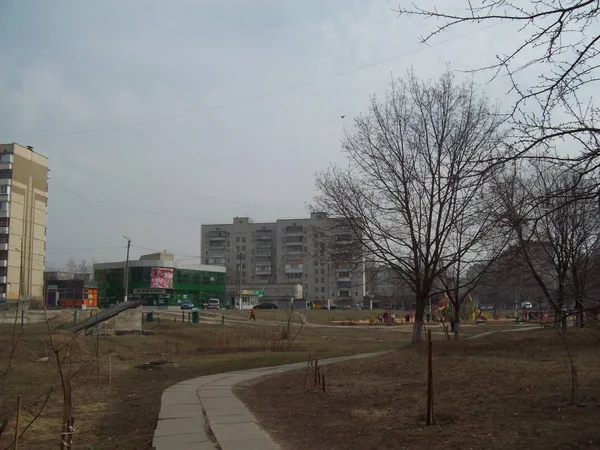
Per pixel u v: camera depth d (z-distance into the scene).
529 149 6.04
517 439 7.53
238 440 8.68
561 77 5.81
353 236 24.34
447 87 22.67
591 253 19.77
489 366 14.46
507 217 6.57
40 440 9.92
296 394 13.39
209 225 139.62
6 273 75.94
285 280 132.12
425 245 23.23
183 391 14.56
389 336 43.28
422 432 8.46
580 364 13.98
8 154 79.25
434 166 22.14
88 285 87.00
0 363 18.39
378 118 33.22
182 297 96.31
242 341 32.19
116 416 11.92
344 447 8.09
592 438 7.23
